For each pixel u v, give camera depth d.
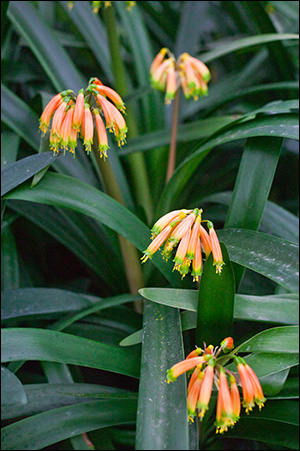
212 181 1.76
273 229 1.50
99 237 1.58
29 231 1.68
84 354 1.34
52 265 1.85
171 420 1.21
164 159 1.71
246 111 1.74
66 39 2.08
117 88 1.67
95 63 2.16
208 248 1.26
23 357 1.33
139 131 1.86
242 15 1.97
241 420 1.41
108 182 1.41
